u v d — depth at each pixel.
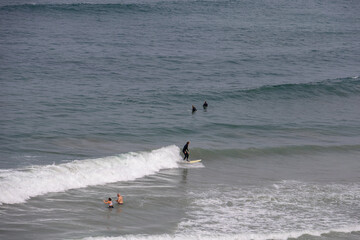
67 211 33.31
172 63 107.25
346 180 45.84
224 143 55.44
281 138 59.53
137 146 51.16
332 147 56.66
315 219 35.66
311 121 69.50
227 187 41.94
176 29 154.50
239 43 138.75
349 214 37.03
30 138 50.47
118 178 41.12
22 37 129.38
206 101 76.75
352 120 71.38
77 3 192.38
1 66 93.50
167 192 39.34
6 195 33.88
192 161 48.75
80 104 68.62
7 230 29.38
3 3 197.75
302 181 44.91
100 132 55.31
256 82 93.69
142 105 71.19
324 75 103.94
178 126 61.09
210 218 34.59
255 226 33.62
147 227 32.12
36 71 91.19
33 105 65.75
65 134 53.16
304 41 147.88
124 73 94.94
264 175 46.28
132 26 156.75
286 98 82.44
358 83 91.81
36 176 37.47
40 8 177.12
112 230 31.06
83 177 39.47
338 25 180.62
